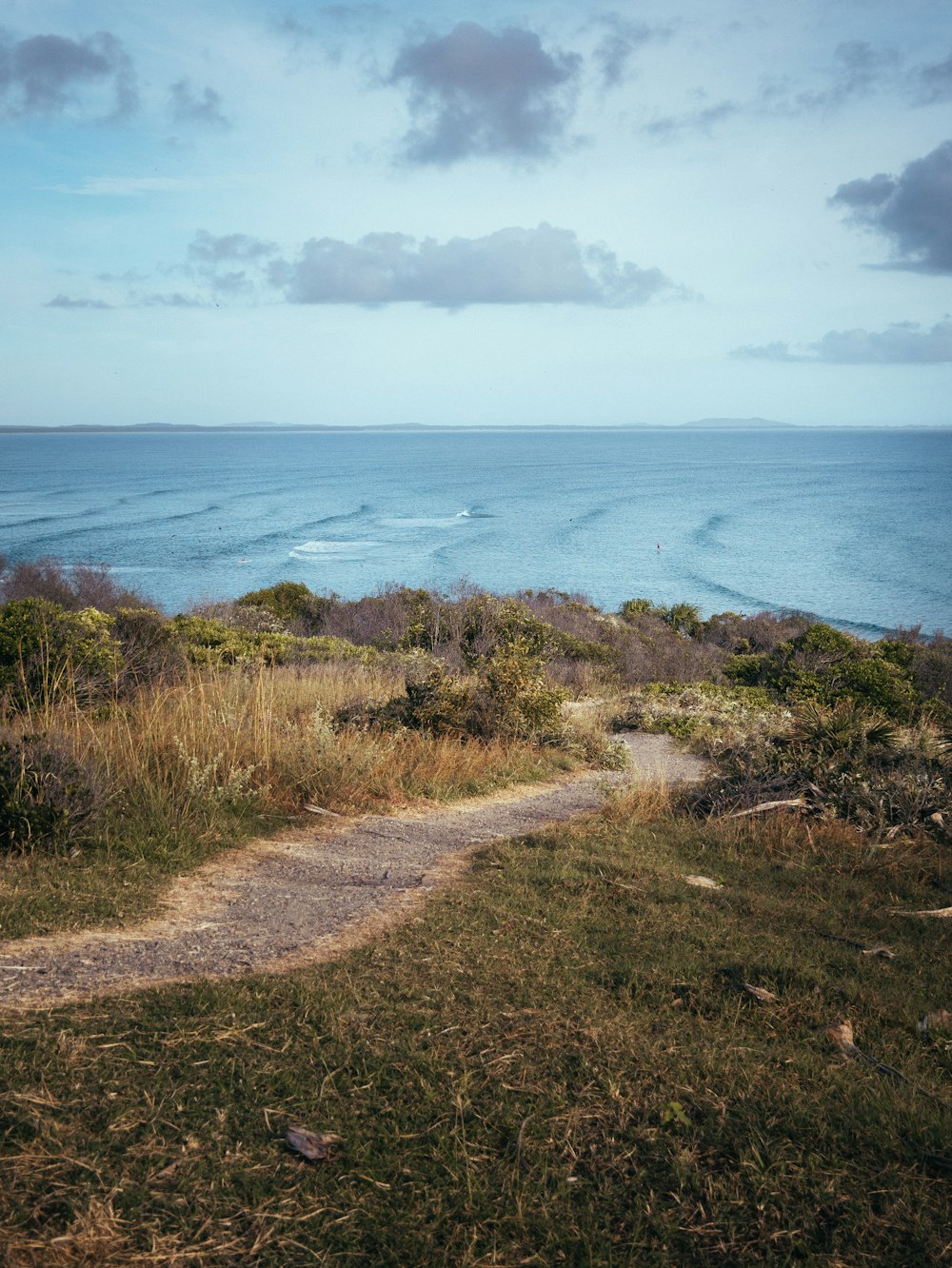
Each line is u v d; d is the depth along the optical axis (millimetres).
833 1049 3258
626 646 24641
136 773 6406
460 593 25859
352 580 62781
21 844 5008
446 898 4812
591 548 83000
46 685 7984
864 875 6000
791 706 15805
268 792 6969
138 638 11289
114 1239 1996
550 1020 3273
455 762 8891
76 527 93250
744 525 103625
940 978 4137
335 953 3914
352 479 178000
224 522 101750
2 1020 2971
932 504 129125
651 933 4406
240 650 14773
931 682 22609
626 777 9102
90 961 3648
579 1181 2367
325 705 9945
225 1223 2100
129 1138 2369
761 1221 2234
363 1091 2717
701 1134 2592
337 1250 2057
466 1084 2777
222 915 4406
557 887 5066
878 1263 2115
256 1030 3053
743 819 7367
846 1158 2520
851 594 61625
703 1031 3293
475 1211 2223
